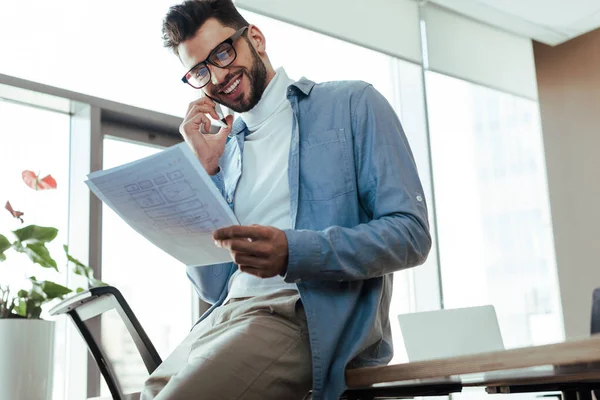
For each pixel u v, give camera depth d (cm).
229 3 156
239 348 119
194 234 125
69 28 307
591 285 493
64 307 171
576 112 520
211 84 153
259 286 135
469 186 462
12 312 241
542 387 165
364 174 135
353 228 124
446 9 475
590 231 500
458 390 140
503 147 495
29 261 285
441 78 470
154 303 321
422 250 131
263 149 151
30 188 293
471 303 442
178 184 117
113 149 332
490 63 495
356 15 418
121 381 166
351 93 143
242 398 117
